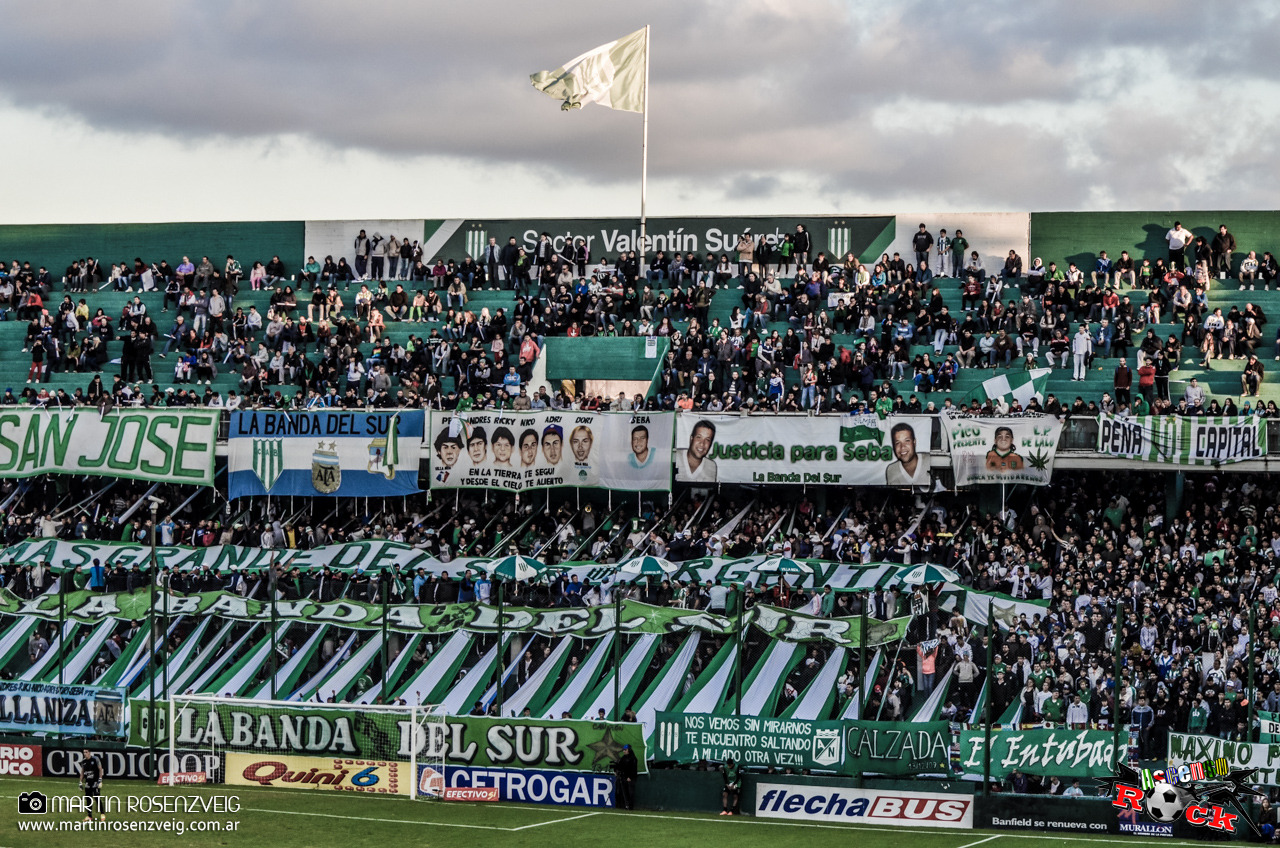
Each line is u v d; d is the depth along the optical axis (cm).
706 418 5647
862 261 6956
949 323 6253
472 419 5775
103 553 5562
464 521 5794
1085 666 4384
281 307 6769
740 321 6288
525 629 4647
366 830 3966
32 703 4694
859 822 4109
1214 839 3875
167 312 7044
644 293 6538
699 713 4259
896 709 4356
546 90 6525
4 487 6197
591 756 4309
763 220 7000
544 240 6931
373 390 6219
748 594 4916
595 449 5700
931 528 5428
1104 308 6262
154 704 4603
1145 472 5681
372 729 4462
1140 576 4941
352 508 6022
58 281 7444
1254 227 6712
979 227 6900
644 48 6706
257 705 4553
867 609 4859
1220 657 4325
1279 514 5309
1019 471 5422
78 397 6222
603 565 5172
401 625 4766
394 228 7256
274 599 4616
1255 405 5769
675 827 4016
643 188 6744
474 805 4309
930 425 5484
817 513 5747
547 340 6328
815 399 5812
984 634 4684
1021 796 4012
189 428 5969
